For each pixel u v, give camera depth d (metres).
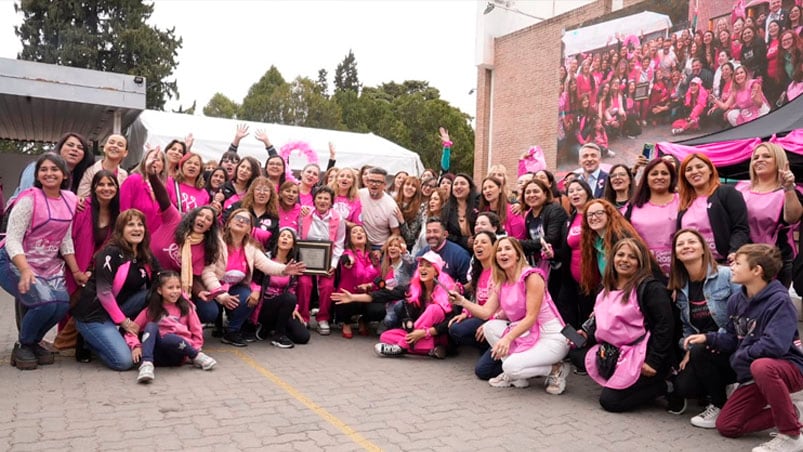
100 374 4.97
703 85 13.39
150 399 4.35
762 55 12.29
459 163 43.31
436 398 4.65
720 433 3.96
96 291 5.10
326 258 6.55
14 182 15.98
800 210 4.72
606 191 5.75
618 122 15.36
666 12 14.16
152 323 5.07
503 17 19.17
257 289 6.14
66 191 5.05
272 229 6.69
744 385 3.90
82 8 32.47
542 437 3.85
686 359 4.30
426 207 7.57
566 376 5.10
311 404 4.38
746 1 12.53
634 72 14.94
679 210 4.86
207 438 3.62
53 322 5.09
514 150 18.73
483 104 19.69
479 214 6.11
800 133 6.58
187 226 5.71
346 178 7.24
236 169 7.23
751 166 4.98
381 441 3.68
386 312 6.68
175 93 34.09
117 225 5.21
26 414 3.94
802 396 4.82
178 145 6.79
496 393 4.87
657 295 4.37
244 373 5.18
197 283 5.91
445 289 5.67
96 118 12.98
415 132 43.47
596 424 4.15
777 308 3.69
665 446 3.75
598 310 4.66
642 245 4.57
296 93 47.16
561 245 5.71
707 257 4.27
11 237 4.67
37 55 31.66
